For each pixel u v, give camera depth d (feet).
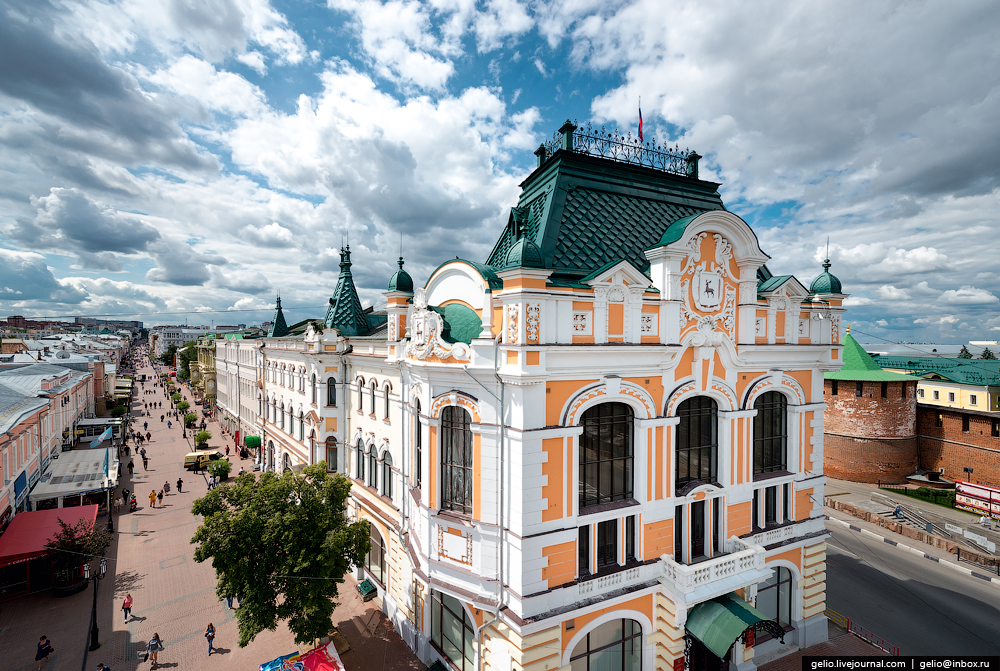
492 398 51.44
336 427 100.78
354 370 95.66
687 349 58.54
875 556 102.01
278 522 59.47
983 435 140.77
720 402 61.26
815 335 68.49
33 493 107.86
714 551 61.82
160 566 96.02
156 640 67.51
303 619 60.39
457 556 54.54
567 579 50.93
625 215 66.80
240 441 191.42
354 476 95.04
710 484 60.03
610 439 54.90
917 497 135.03
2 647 70.54
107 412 266.77
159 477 157.28
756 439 65.36
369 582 84.17
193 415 222.69
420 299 60.44
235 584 58.59
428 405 57.77
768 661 64.64
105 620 77.61
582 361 51.24
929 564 97.91
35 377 158.92
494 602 50.57
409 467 66.80
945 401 182.50
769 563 65.10
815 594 68.85
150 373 558.97
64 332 633.20
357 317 108.27
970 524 115.03
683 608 53.47
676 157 77.30
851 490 144.77
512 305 48.21
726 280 60.64
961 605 80.64
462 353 53.21
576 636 51.26
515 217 61.72
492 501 51.62
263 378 155.94
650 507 55.88
